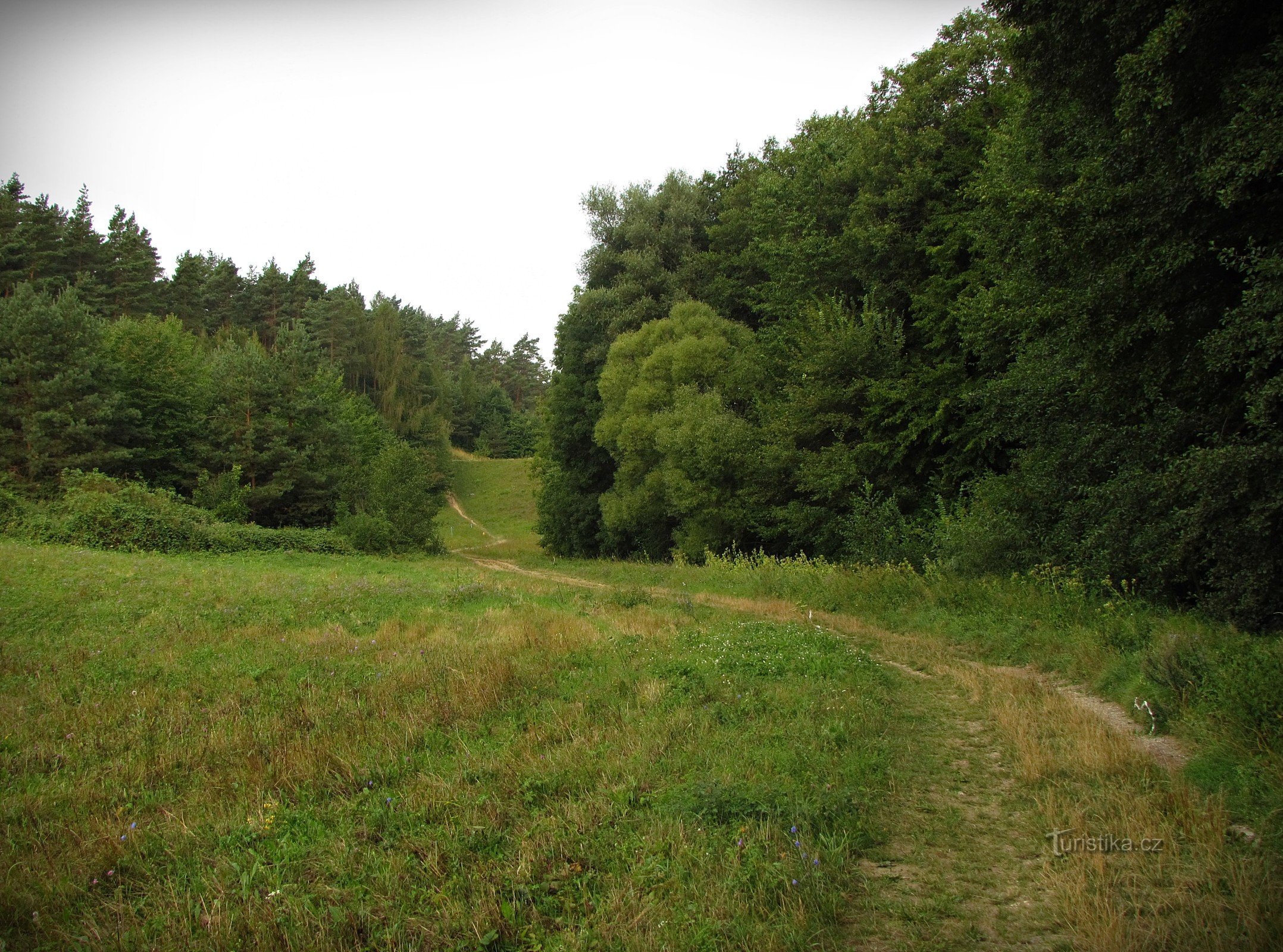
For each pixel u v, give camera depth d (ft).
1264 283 32.40
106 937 13.41
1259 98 31.68
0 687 29.27
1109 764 20.38
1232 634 31.14
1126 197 38.88
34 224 183.32
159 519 83.97
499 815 18.02
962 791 19.95
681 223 123.75
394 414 263.70
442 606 53.57
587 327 129.70
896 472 77.10
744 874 14.96
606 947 12.93
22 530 78.54
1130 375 42.52
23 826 17.93
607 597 62.34
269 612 46.55
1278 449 31.94
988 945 13.12
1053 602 41.55
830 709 26.21
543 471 154.40
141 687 29.94
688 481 90.99
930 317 73.31
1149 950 12.50
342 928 13.60
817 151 93.20
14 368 107.86
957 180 75.92
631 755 21.65
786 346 89.56
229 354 147.95
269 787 20.22
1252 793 17.92
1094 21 39.78
